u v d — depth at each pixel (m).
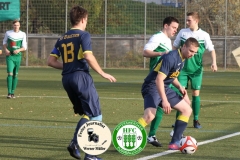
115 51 65.38
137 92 35.19
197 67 20.30
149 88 15.48
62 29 65.50
